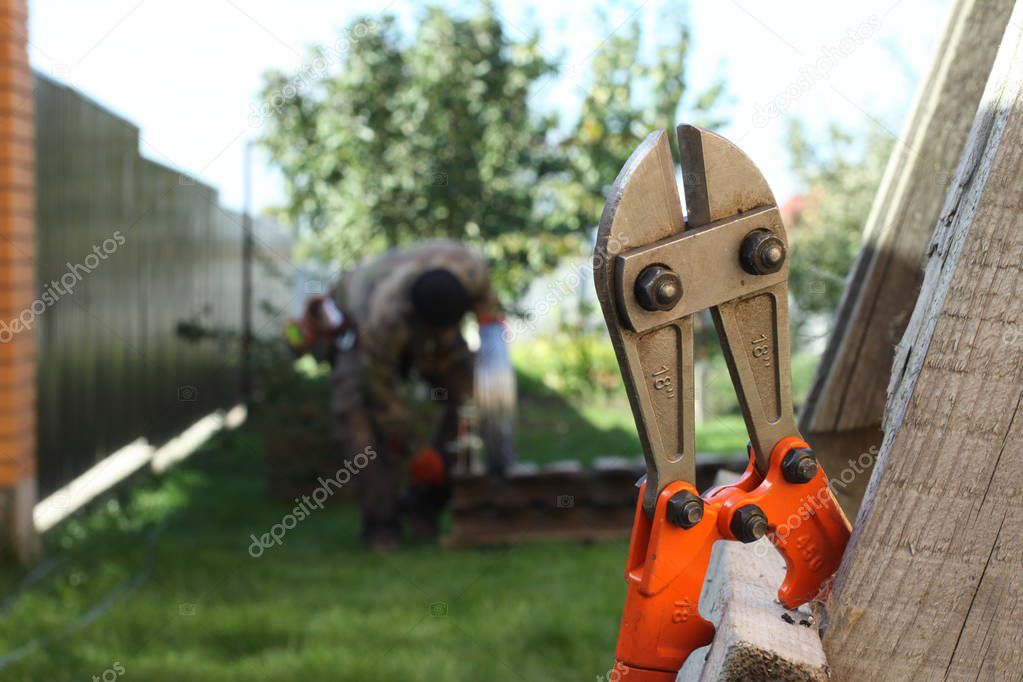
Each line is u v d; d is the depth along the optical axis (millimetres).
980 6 1358
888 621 921
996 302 883
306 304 5289
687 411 901
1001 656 920
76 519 5422
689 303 863
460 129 7008
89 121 5879
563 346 9188
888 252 1440
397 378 5078
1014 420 893
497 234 7023
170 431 7621
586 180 7027
